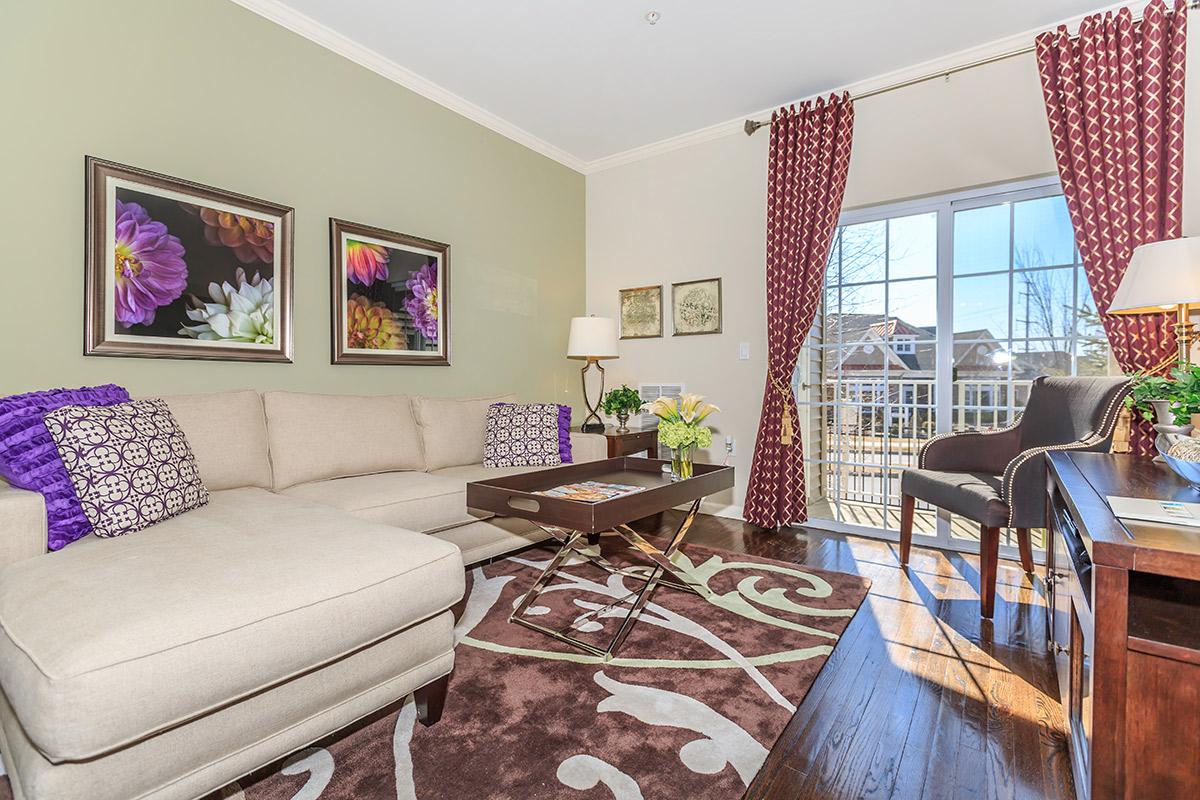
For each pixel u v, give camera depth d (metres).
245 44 2.57
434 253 3.44
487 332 3.83
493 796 1.24
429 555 1.48
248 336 2.58
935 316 3.26
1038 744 1.43
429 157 3.42
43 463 1.52
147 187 2.26
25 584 1.22
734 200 3.87
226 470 2.25
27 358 1.99
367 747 1.41
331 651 1.24
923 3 2.59
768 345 3.67
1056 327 2.91
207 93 2.45
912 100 3.18
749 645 1.96
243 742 1.14
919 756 1.38
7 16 1.94
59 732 0.91
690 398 2.59
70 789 0.93
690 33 2.85
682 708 1.58
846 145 3.34
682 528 2.51
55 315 2.05
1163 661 0.96
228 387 2.54
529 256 4.14
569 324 4.50
